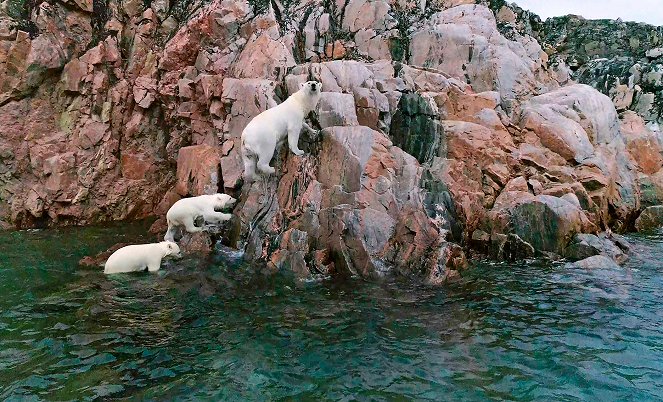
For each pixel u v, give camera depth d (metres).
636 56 16.20
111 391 4.48
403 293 7.00
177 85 11.91
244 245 8.80
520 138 10.58
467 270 7.96
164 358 5.11
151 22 12.80
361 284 7.35
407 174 8.71
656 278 7.65
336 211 8.11
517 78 11.72
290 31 12.05
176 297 6.82
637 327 5.90
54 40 11.98
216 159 10.36
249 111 10.16
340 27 12.79
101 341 5.48
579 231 8.77
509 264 8.31
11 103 11.67
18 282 7.46
